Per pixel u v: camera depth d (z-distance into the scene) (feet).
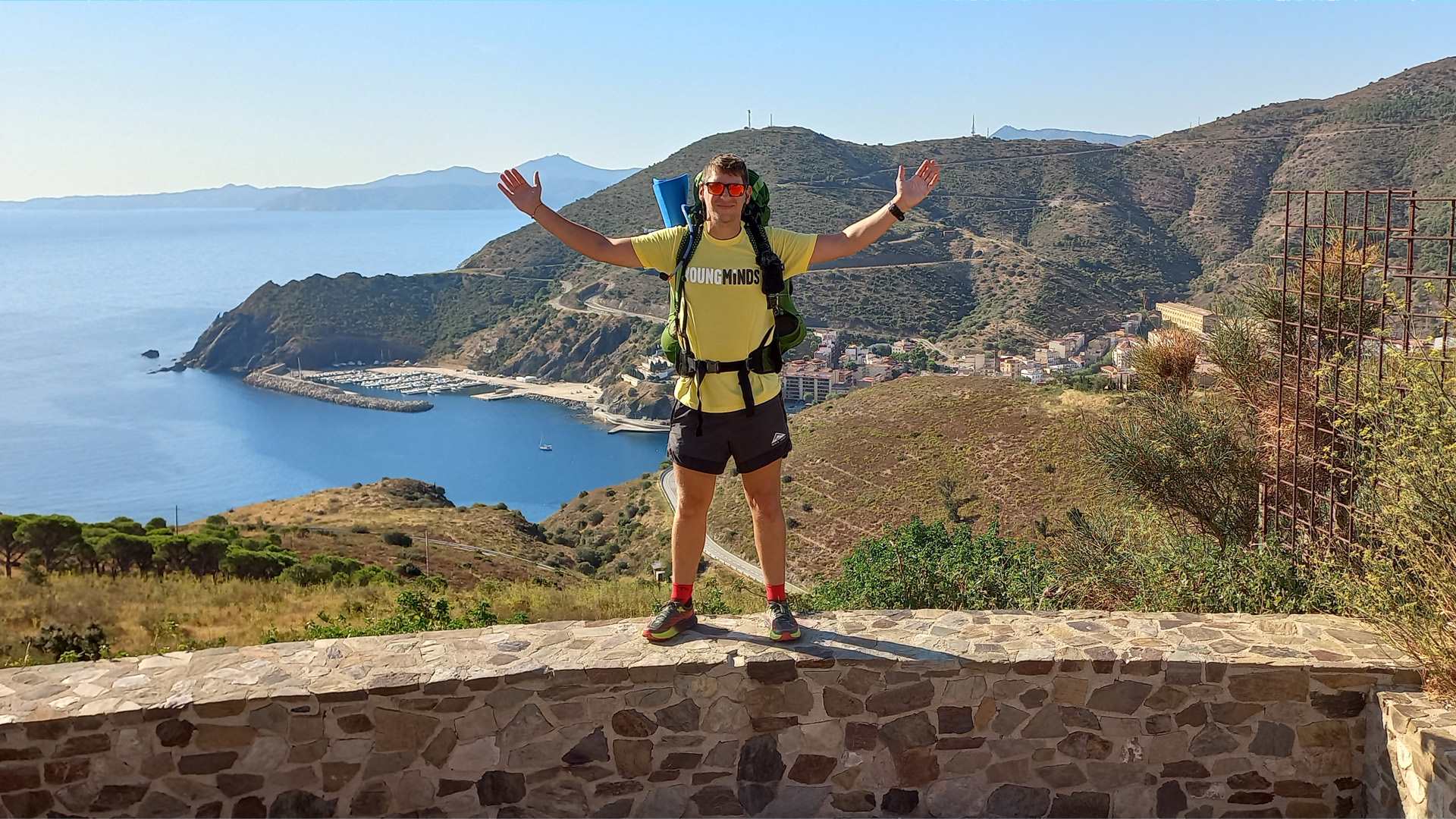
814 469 223.10
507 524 235.81
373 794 12.26
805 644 13.19
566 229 12.36
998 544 29.94
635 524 256.52
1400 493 14.30
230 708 11.98
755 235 12.16
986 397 232.32
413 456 610.65
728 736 12.70
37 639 45.39
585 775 12.59
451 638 13.62
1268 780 12.98
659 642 13.28
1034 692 12.85
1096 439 32.91
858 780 12.87
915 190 12.24
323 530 173.88
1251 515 29.22
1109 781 13.00
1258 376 29.96
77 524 85.46
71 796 11.84
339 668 12.67
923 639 13.47
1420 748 11.60
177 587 67.00
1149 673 12.84
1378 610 13.66
